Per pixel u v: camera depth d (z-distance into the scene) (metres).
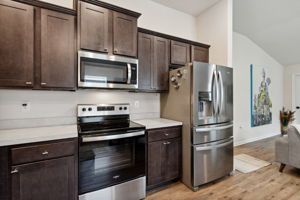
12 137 1.42
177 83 2.46
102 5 1.96
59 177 1.54
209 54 3.04
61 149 1.54
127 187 1.90
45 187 1.48
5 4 1.52
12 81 1.56
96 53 1.93
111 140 1.78
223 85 2.44
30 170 1.42
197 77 2.21
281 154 2.69
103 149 1.76
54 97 2.06
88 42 1.88
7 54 1.54
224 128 2.44
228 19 2.72
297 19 3.56
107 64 2.00
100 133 1.72
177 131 2.34
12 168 1.36
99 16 1.95
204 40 3.17
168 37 2.61
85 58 1.86
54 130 1.73
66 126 1.97
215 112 2.36
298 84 5.38
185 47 2.78
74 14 1.84
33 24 1.65
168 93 2.67
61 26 1.78
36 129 1.79
